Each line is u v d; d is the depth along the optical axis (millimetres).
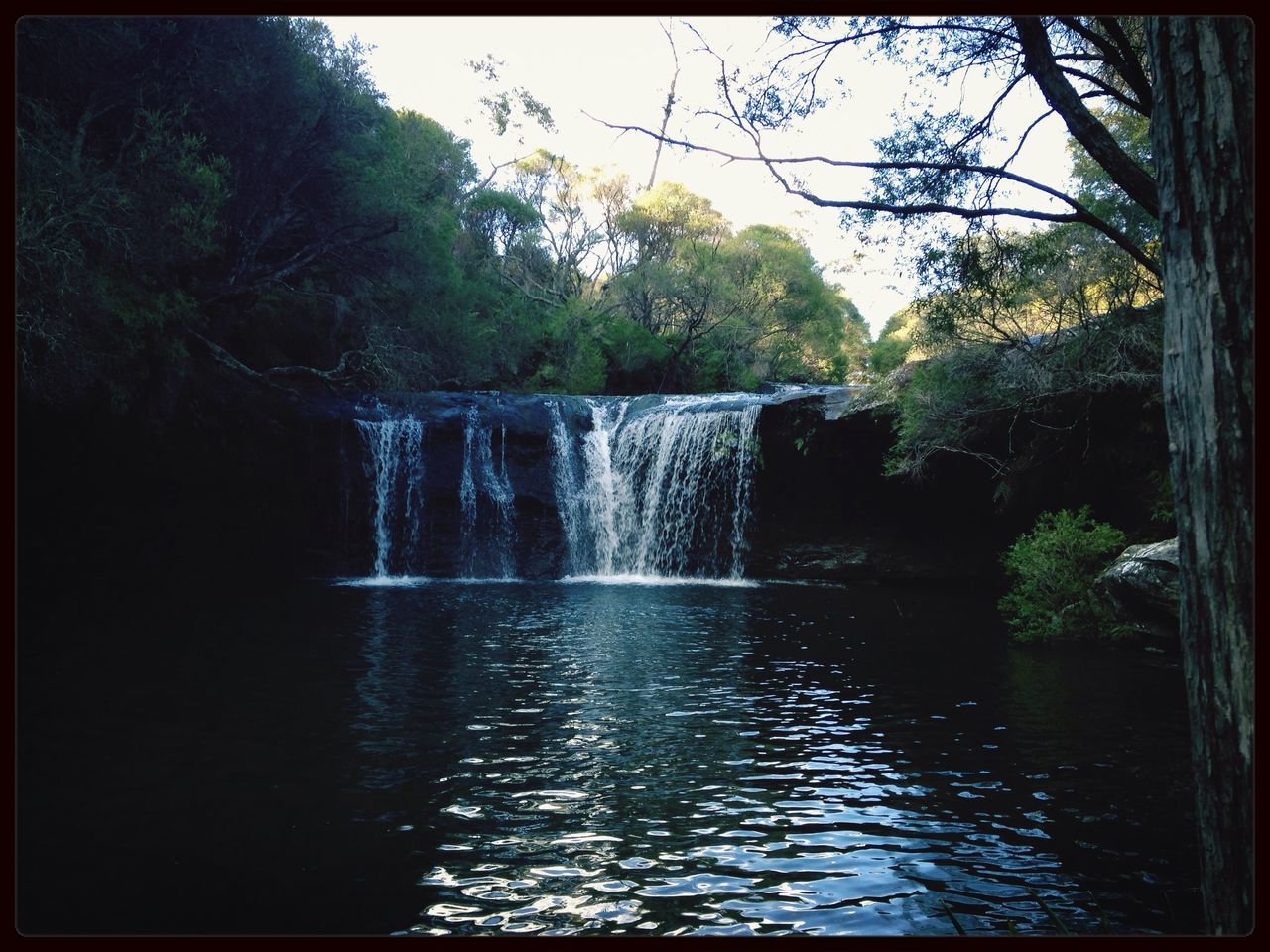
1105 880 4957
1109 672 10727
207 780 6457
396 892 4707
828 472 23188
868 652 12133
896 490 22438
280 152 20719
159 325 16938
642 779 6641
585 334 39750
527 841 5434
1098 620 13000
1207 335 2654
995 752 7418
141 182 14555
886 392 20188
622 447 26422
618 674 10406
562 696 9289
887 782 6613
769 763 7074
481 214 44406
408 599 17594
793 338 48219
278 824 5660
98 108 15617
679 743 7621
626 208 48812
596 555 25453
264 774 6617
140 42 15695
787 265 44000
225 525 21516
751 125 6109
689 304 41156
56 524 19172
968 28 6984
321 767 6824
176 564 20812
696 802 6164
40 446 18328
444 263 27656
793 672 10641
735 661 11305
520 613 15836
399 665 10656
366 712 8469
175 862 5059
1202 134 2684
